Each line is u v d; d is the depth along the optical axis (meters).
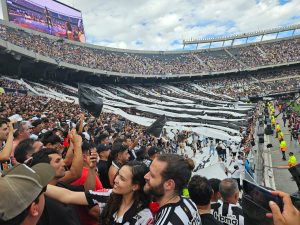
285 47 95.31
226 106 53.75
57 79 56.97
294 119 44.31
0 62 44.53
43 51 50.62
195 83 86.25
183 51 95.69
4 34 44.94
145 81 77.38
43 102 30.92
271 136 40.69
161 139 23.78
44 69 51.19
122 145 6.32
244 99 75.81
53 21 59.94
